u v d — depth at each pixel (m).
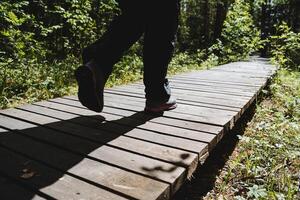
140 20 2.33
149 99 2.79
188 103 3.33
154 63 2.59
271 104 5.00
